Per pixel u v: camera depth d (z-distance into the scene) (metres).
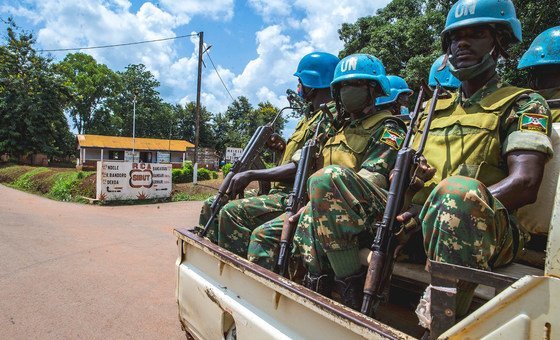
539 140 1.74
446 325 1.32
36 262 5.84
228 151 26.59
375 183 2.25
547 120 1.81
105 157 46.31
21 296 4.50
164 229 8.92
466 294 1.52
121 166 13.55
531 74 3.26
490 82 2.15
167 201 14.75
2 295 4.50
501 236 1.62
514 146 1.79
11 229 8.07
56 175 17.25
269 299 2.02
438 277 1.35
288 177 3.15
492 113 2.00
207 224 3.05
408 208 2.01
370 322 1.43
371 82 2.63
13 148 35.06
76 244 7.06
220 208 3.15
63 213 10.80
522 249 1.85
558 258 1.09
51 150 37.03
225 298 2.35
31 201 13.45
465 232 1.47
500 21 2.05
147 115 75.38
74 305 4.30
